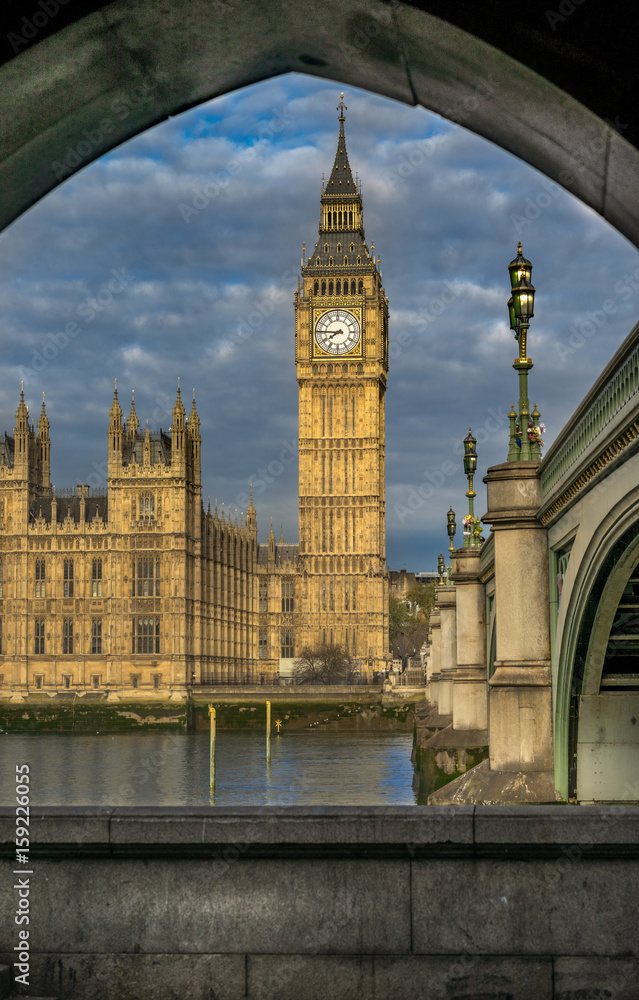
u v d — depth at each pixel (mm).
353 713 148250
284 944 8414
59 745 122312
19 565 154500
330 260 189375
